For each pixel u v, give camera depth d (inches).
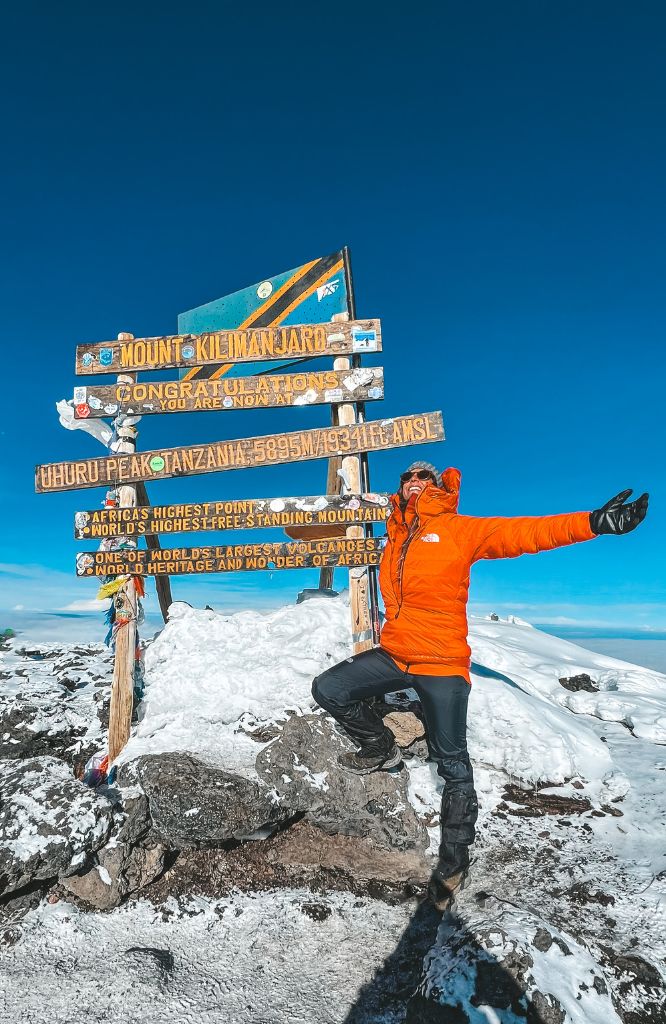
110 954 113.0
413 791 154.1
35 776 133.4
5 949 112.6
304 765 146.9
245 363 201.3
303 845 140.8
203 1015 99.3
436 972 94.9
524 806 154.3
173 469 191.8
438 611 126.4
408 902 126.1
